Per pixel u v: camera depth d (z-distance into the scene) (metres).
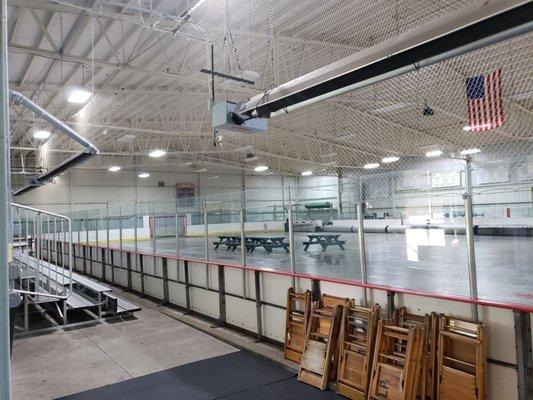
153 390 4.05
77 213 14.69
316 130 16.95
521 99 11.85
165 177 26.14
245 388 4.05
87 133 16.42
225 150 20.67
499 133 14.80
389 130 16.48
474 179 3.65
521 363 3.00
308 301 4.59
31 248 11.85
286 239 10.37
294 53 8.62
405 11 6.77
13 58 8.61
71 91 7.05
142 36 7.98
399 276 5.73
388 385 3.49
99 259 11.69
